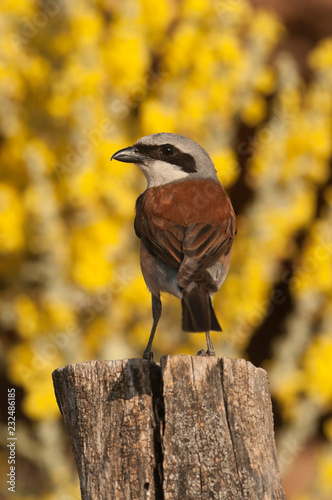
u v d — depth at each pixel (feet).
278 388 41.19
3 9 37.04
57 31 37.40
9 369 41.16
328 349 40.09
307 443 52.01
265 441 18.67
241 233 39.91
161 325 40.01
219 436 17.83
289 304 53.52
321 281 39.93
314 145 39.45
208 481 17.47
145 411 18.17
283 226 39.37
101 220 37.55
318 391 40.81
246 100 40.04
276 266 44.96
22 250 38.60
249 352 54.70
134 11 38.14
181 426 17.84
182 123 38.27
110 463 17.90
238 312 39.24
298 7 49.16
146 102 39.55
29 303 37.81
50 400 37.04
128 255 39.88
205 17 39.40
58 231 37.04
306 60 49.47
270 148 39.75
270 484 18.12
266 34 40.40
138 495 17.57
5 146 38.78
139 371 18.45
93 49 37.37
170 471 17.49
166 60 39.58
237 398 18.26
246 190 48.75
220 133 39.50
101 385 18.44
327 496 40.04
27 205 36.96
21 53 37.50
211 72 38.60
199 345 39.88
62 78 37.45
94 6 39.86
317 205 48.57
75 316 38.93
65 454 42.73
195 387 18.13
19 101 37.99
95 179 36.09
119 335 39.75
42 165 36.81
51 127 38.29
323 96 40.52
